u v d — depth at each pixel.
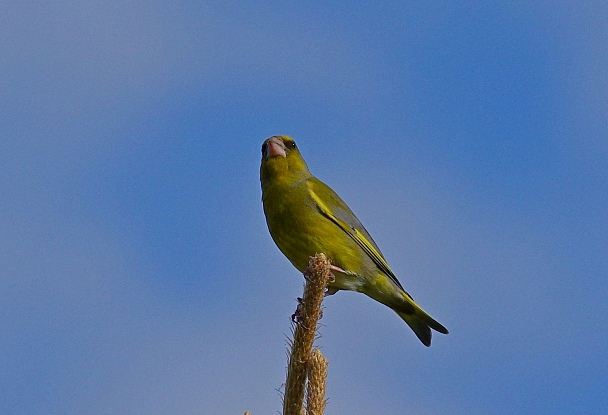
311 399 6.64
